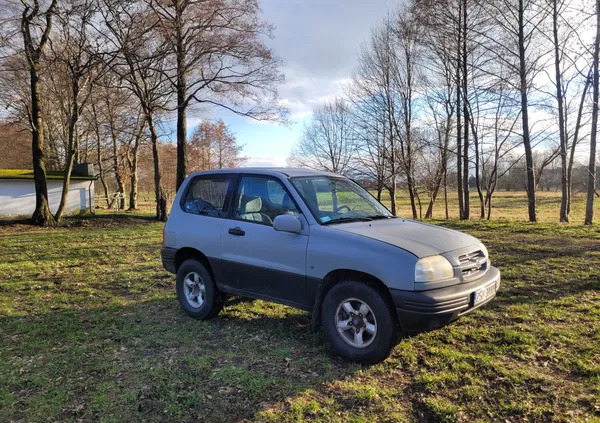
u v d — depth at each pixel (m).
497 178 24.20
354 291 3.73
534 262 8.00
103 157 39.03
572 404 3.05
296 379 3.54
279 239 4.26
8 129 33.34
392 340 3.59
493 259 8.32
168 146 43.41
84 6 16.12
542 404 3.06
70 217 22.16
